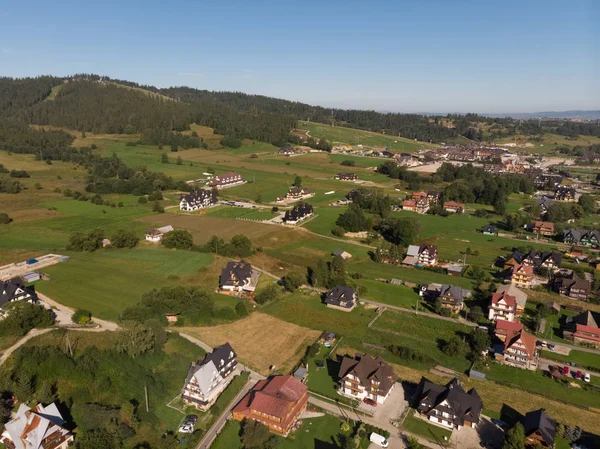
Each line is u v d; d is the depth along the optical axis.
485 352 98.75
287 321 111.38
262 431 70.88
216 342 99.94
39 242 157.88
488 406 82.25
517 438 69.00
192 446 69.62
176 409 78.62
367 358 87.25
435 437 74.25
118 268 134.62
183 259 144.75
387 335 106.44
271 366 91.88
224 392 82.62
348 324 111.00
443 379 90.56
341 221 192.38
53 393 77.38
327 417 78.69
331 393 85.12
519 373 93.06
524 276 138.75
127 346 87.62
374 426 76.19
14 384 76.56
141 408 77.06
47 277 123.00
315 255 159.50
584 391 87.44
